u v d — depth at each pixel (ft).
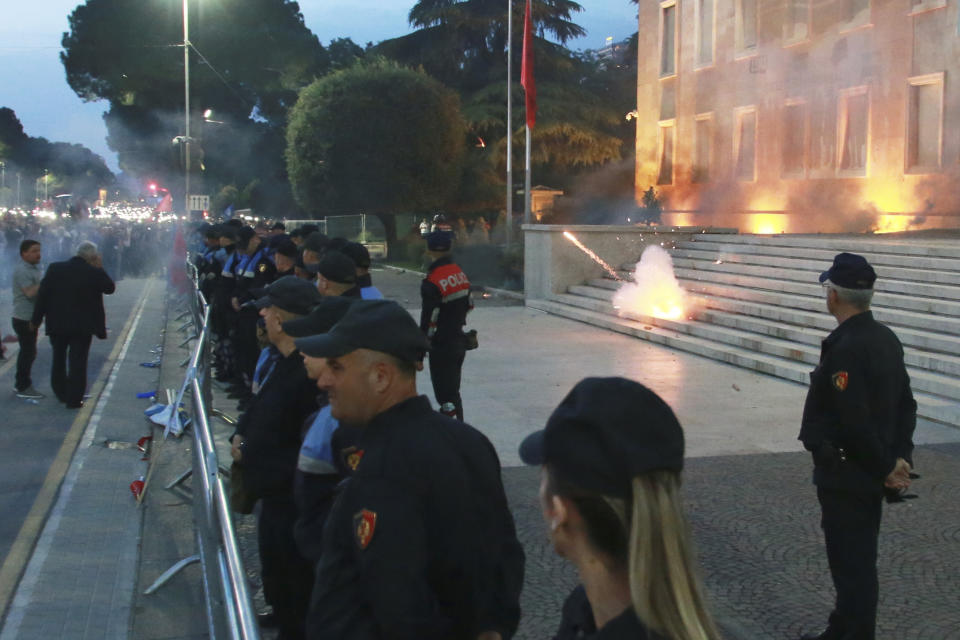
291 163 121.90
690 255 61.05
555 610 16.37
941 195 66.59
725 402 34.60
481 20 137.49
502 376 40.19
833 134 77.46
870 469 13.26
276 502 13.69
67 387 35.63
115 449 29.40
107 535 21.27
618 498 4.79
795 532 20.36
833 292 13.62
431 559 7.58
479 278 88.79
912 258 44.21
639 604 4.66
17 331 37.19
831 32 77.00
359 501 7.48
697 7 93.81
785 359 40.75
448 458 7.67
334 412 8.33
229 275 38.52
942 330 37.24
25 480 25.94
